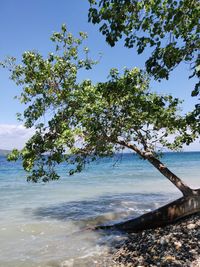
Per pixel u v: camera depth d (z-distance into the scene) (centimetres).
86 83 1304
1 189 2841
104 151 1334
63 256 1074
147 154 1367
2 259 1056
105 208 1903
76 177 3981
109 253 1080
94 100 1210
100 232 1355
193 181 3306
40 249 1155
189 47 803
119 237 1269
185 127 1329
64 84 1326
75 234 1343
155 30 803
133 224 1336
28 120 1353
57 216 1688
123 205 1988
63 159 1240
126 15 799
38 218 1642
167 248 999
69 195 2461
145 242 1105
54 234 1352
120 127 1311
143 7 799
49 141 1253
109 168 5803
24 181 3606
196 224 1167
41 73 1321
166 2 793
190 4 765
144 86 1324
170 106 1358
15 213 1773
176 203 1275
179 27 812
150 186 2989
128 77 1161
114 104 1274
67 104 1310
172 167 5809
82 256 1067
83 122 1168
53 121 1284
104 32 789
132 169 5475
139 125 1348
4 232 1380
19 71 1354
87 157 1326
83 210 1850
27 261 1036
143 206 1945
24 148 1263
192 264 859
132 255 1009
